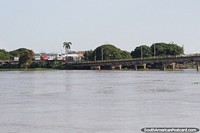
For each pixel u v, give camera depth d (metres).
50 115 138.62
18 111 148.25
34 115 138.88
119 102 171.75
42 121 127.50
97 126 119.25
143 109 150.25
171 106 157.25
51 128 116.94
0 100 184.75
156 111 145.25
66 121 127.25
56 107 158.00
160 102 170.12
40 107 158.25
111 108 153.75
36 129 115.75
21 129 115.81
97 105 162.62
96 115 137.75
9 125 121.38
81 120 128.62
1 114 141.25
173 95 199.38
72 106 160.38
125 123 123.31
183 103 166.00
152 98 186.00
